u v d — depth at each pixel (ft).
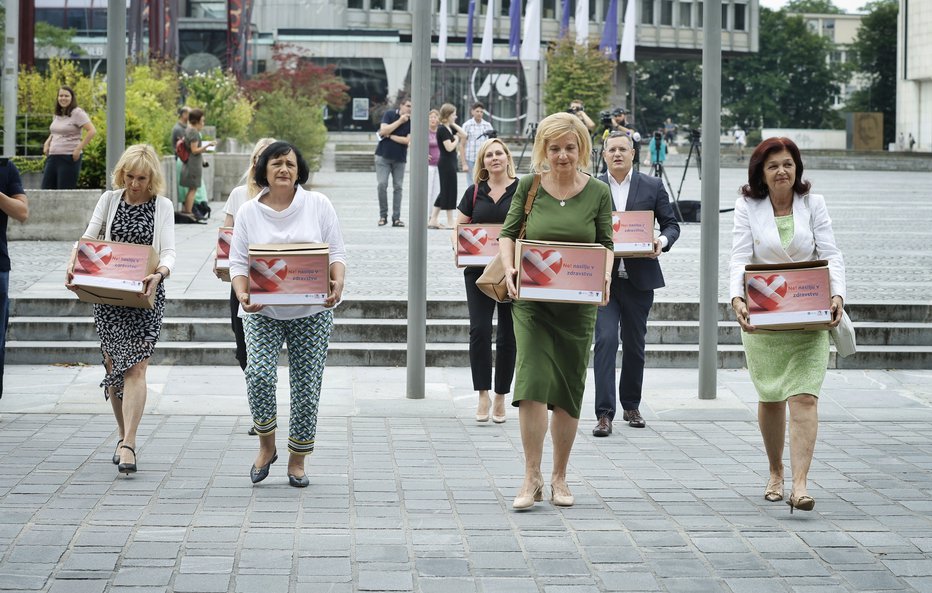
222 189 95.71
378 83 228.43
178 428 29.27
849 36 490.49
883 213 87.66
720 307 42.04
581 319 22.03
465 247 30.01
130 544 19.48
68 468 24.80
